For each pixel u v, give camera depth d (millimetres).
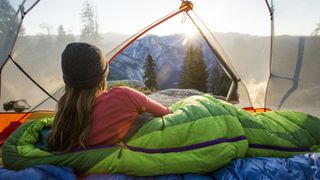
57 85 3152
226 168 1701
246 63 3578
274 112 2254
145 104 1861
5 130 3008
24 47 2986
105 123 1734
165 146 1684
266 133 1908
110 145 1724
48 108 3197
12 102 3041
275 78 3428
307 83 3289
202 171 1683
